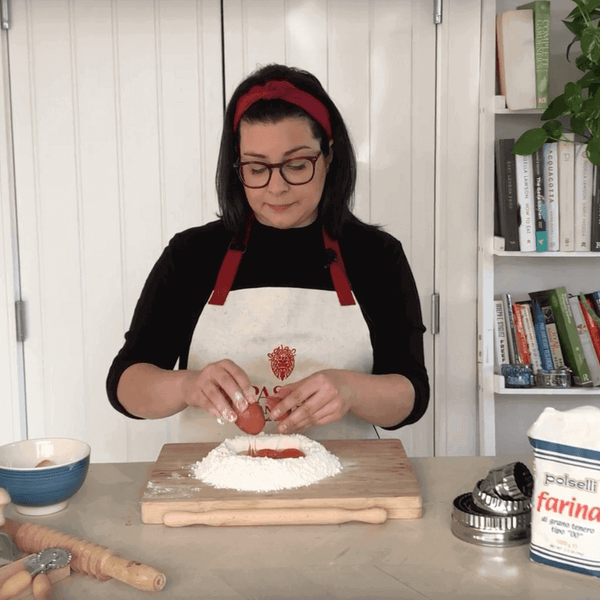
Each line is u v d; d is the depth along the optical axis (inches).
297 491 39.0
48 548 32.1
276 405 45.1
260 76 52.2
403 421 53.2
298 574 31.8
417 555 33.7
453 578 31.4
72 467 38.5
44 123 87.0
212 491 39.2
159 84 86.9
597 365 86.1
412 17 86.7
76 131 87.2
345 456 45.4
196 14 86.0
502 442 97.1
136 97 87.0
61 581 31.4
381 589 30.4
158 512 37.6
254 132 50.0
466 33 86.7
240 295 58.0
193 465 43.5
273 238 58.2
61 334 89.7
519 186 83.8
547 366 88.0
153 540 35.5
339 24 86.4
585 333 86.0
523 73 83.0
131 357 56.2
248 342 58.0
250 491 39.2
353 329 57.9
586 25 77.5
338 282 58.0
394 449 46.8
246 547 34.7
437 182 89.0
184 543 35.2
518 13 82.7
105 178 88.0
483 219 87.0
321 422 46.2
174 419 90.6
